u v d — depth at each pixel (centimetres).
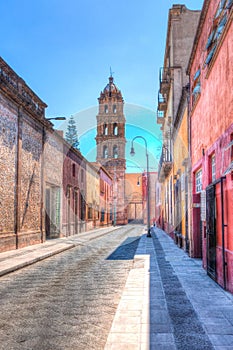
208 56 664
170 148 1650
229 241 534
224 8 534
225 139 558
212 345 324
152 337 346
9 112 1201
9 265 828
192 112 947
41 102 1523
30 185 1402
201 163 802
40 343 338
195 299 496
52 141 1717
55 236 1838
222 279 570
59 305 479
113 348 317
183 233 1191
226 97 553
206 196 700
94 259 995
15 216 1245
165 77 1795
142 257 1002
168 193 1878
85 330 374
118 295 538
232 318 405
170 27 1611
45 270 809
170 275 697
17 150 1266
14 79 1250
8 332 371
